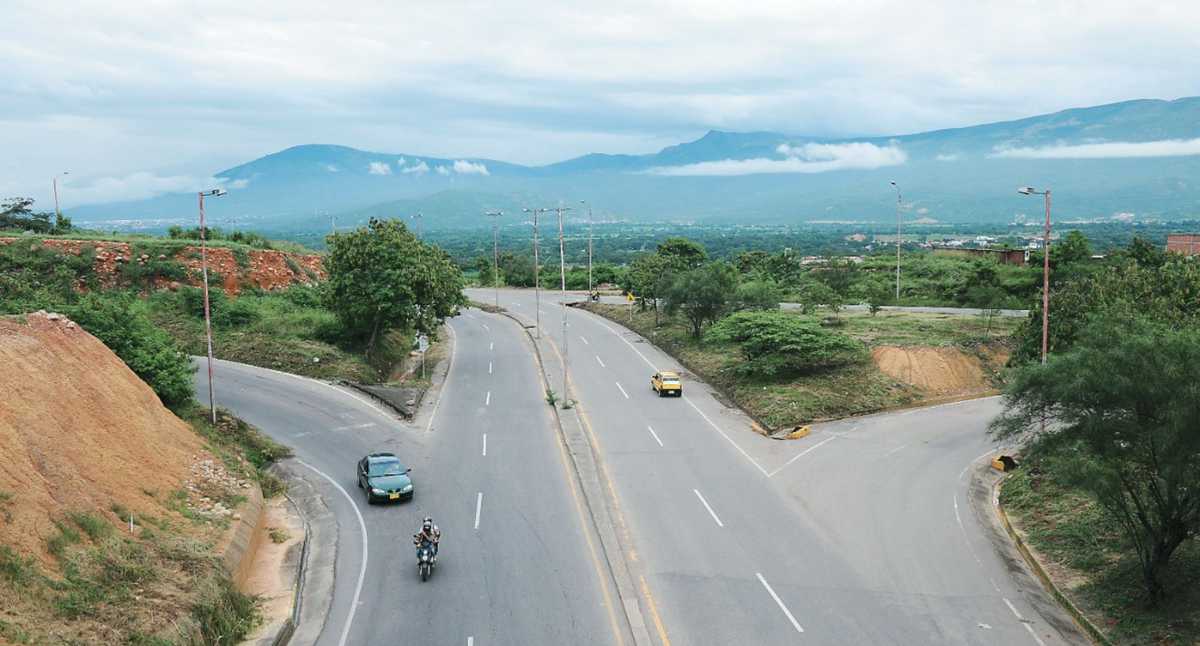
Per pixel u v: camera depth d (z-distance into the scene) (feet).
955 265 331.36
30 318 94.48
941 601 72.02
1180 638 62.69
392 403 143.23
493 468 110.52
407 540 85.97
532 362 195.11
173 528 77.10
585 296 344.49
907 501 98.37
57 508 67.26
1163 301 115.65
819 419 138.21
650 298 250.16
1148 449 66.44
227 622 64.64
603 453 117.80
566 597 72.38
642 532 87.81
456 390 162.50
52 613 55.36
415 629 66.59
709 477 106.83
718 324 174.09
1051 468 71.15
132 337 117.50
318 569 79.00
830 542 85.35
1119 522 74.90
